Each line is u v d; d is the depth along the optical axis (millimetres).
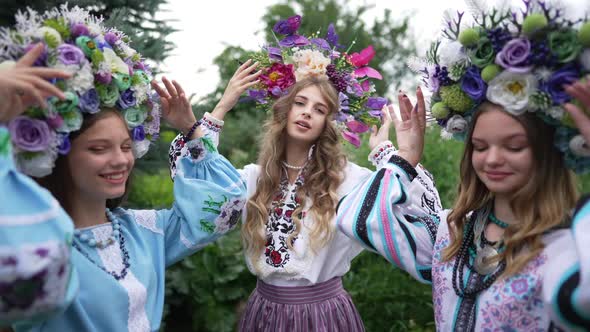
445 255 1414
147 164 3010
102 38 1421
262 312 2029
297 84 2090
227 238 3459
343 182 2113
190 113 1722
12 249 1033
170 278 3246
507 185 1278
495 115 1247
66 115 1301
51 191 1466
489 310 1272
